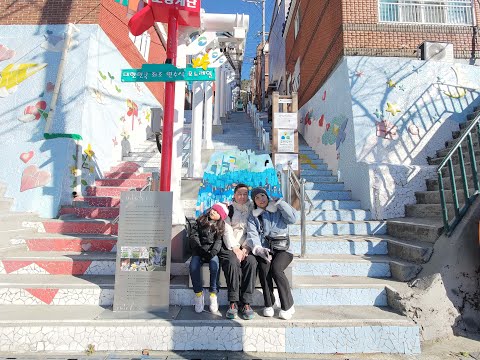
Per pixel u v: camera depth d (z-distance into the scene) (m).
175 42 4.23
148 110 9.77
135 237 3.69
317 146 9.51
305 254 4.92
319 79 9.59
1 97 6.41
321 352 3.26
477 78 7.27
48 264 4.34
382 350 3.26
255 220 3.71
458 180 5.16
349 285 3.93
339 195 6.80
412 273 4.12
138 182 6.67
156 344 3.28
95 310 3.63
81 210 5.73
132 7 4.29
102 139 7.07
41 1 6.85
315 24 10.33
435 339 3.45
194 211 5.79
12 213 5.40
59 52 6.59
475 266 3.88
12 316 3.41
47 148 5.97
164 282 3.63
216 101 11.97
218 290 3.80
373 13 7.72
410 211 5.79
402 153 6.73
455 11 7.96
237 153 6.61
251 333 3.29
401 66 7.18
